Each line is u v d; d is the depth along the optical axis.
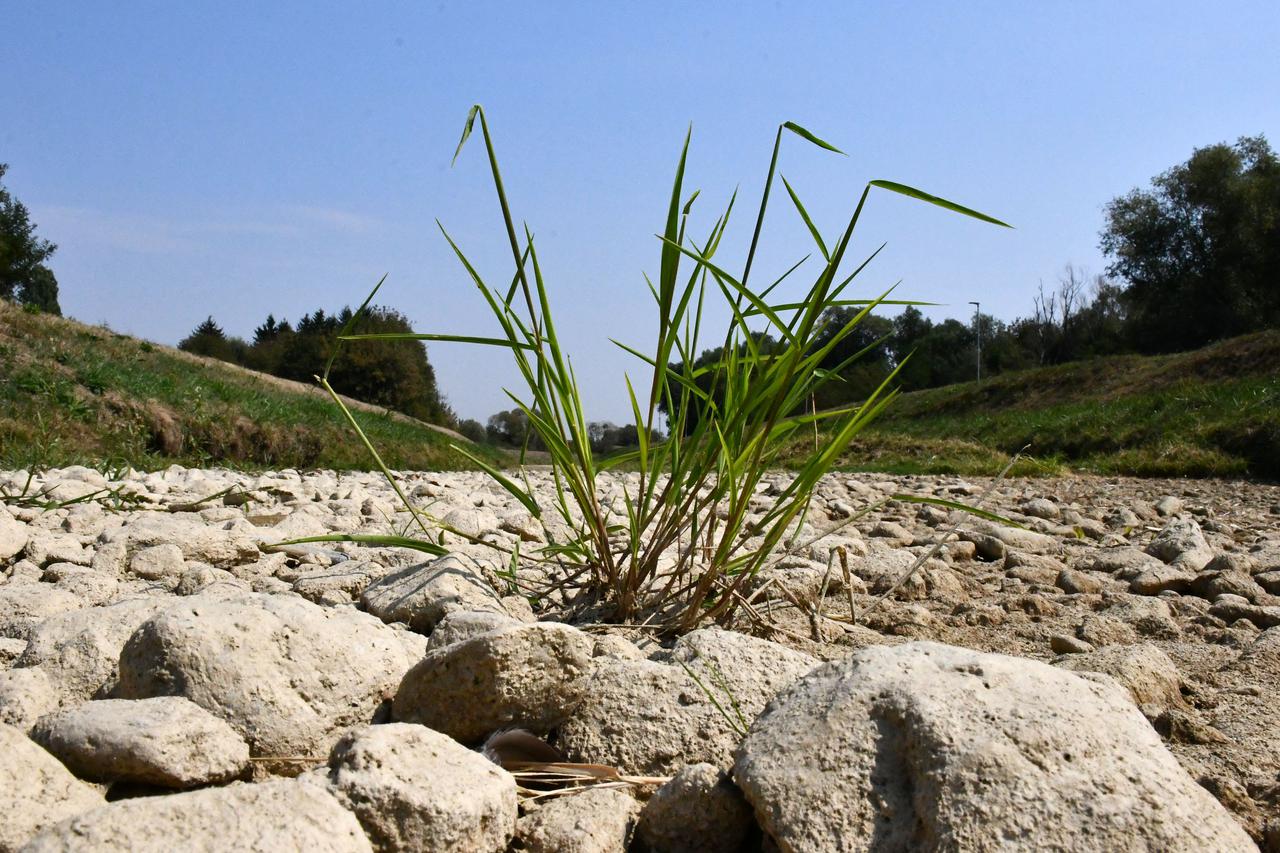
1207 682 1.01
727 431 0.98
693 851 0.60
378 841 0.54
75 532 1.63
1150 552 1.78
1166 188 15.41
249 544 1.39
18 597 1.02
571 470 1.03
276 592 1.16
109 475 2.64
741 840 0.61
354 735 0.58
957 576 1.51
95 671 0.77
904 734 0.58
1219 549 1.92
